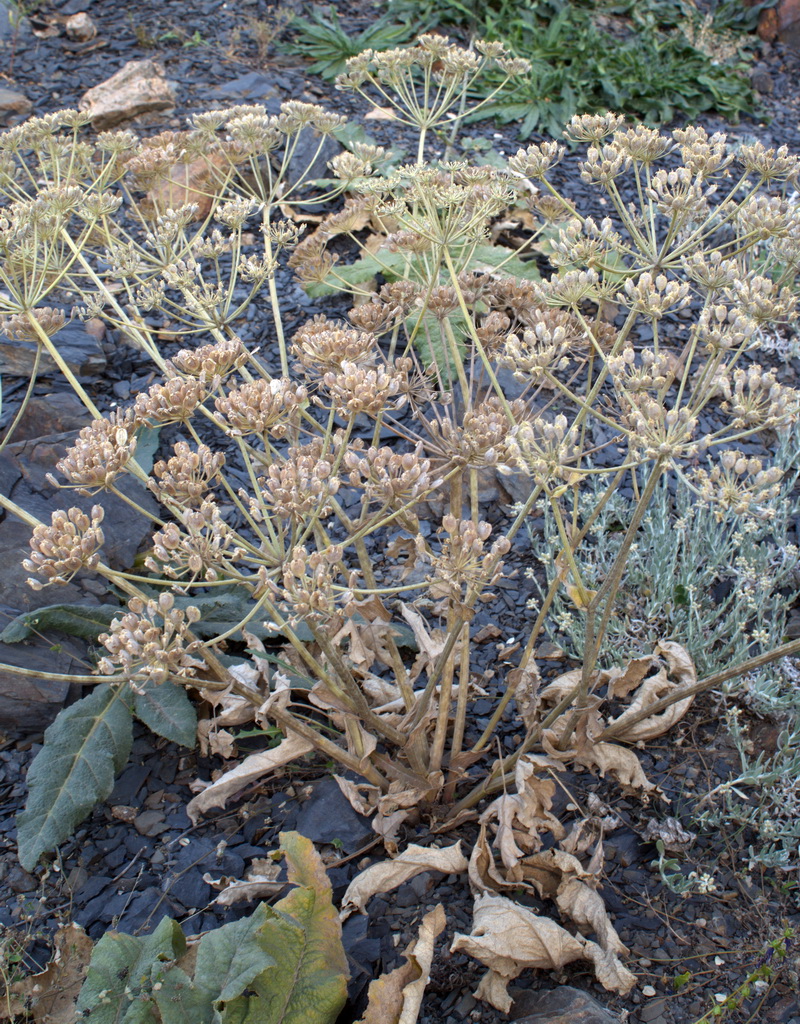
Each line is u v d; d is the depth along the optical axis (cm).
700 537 79
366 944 55
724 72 172
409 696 63
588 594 55
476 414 53
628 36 182
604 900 58
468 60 88
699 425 96
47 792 61
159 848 62
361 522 54
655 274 64
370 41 166
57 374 95
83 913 59
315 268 76
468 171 73
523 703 63
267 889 58
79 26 166
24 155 129
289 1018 49
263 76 157
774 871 59
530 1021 51
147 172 84
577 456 53
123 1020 48
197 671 67
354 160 81
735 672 53
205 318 73
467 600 51
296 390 51
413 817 62
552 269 118
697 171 59
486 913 53
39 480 81
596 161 61
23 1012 53
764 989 53
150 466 86
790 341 101
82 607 70
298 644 52
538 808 59
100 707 64
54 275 76
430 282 64
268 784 66
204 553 48
